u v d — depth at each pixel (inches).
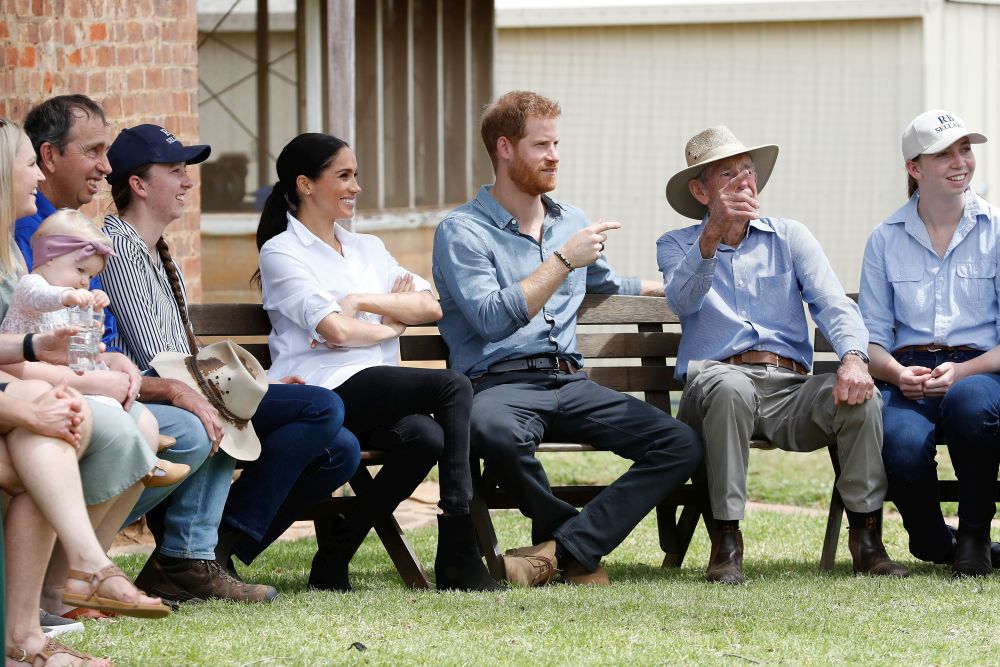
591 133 1071.6
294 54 829.2
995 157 1053.8
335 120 597.0
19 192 340.2
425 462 399.2
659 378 485.7
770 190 1064.2
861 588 405.4
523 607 373.4
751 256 463.5
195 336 431.2
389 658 314.2
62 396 303.9
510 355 442.6
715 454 429.1
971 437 422.0
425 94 911.0
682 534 469.7
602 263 481.1
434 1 911.7
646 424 431.5
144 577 378.0
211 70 818.2
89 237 337.4
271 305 428.5
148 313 385.4
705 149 461.4
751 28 1058.7
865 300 469.4
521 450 415.5
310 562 470.3
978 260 459.5
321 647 322.7
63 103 388.8
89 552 299.6
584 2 1059.9
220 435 366.0
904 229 470.0
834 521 449.7
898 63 1042.1
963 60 1044.5
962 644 337.1
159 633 334.3
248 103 826.2
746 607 375.6
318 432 390.3
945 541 445.4
